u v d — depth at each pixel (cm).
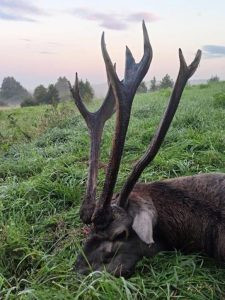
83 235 137
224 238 114
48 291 109
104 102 121
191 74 105
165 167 176
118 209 108
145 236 100
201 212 116
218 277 115
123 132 104
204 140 202
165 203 115
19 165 202
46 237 141
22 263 127
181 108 310
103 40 100
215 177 120
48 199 161
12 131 318
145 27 109
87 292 106
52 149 224
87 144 225
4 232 137
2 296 112
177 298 107
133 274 113
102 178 168
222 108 321
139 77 107
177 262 116
